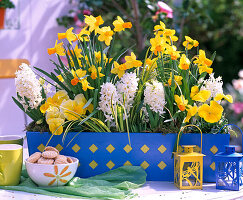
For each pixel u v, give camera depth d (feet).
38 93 5.25
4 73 12.21
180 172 4.77
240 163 4.88
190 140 5.16
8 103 12.52
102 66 5.29
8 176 4.76
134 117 5.25
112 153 5.21
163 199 4.42
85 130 5.34
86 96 5.27
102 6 12.20
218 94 4.98
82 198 4.45
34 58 12.85
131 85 5.01
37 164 4.66
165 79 5.39
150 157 5.18
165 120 5.27
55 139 5.29
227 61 19.07
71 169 4.75
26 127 5.50
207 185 5.02
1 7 11.94
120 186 4.75
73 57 5.29
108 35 5.22
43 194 4.56
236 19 19.08
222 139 5.14
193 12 12.66
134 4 11.28
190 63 5.48
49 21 12.96
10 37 12.50
